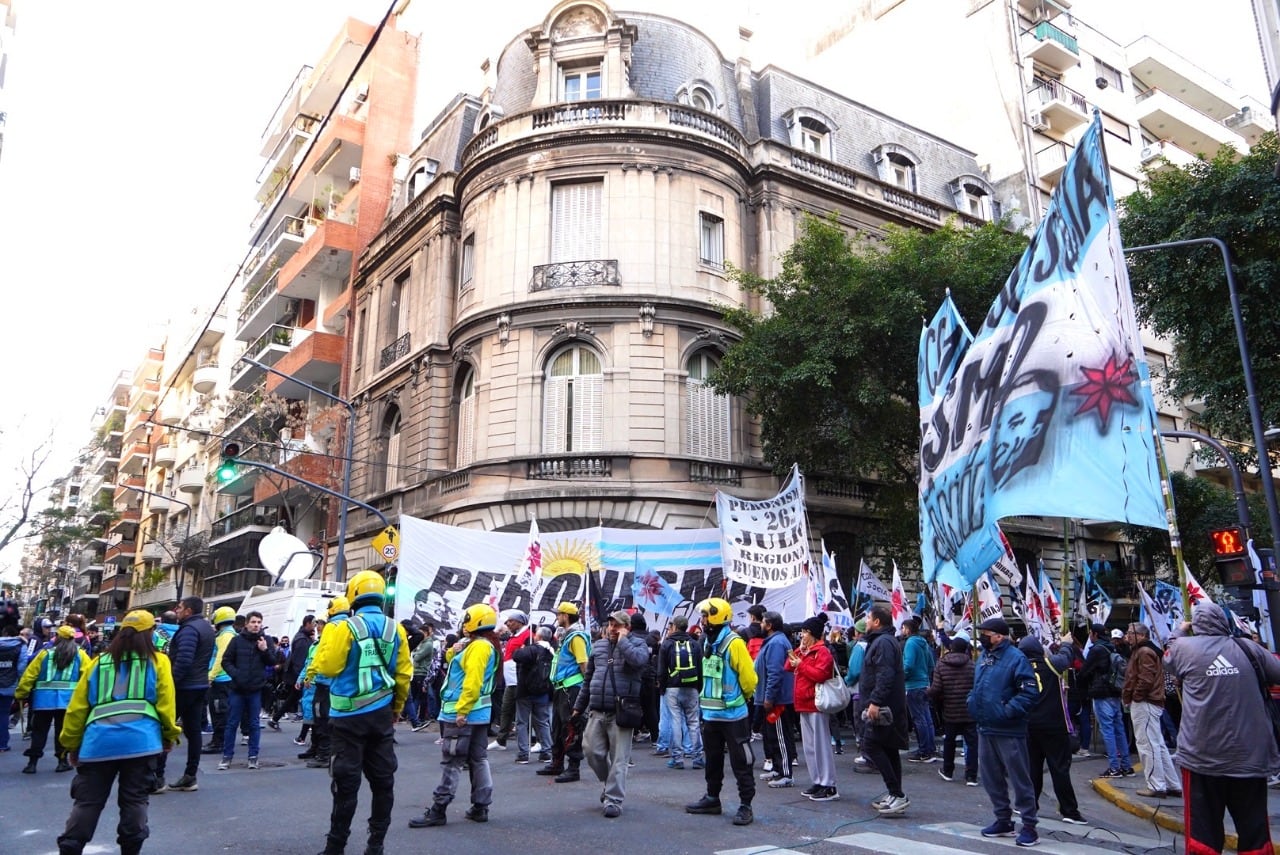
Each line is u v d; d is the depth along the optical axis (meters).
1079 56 38.59
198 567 47.31
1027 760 7.29
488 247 24.39
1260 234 16.78
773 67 28.67
